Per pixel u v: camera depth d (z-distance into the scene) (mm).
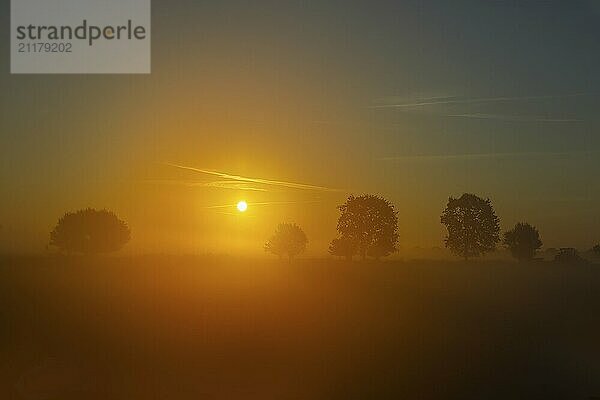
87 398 13320
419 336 21281
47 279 34094
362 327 22906
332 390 14367
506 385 15125
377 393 14211
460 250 62594
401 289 35625
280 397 13711
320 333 21547
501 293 34656
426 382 15242
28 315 23469
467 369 16609
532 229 60250
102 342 19031
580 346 19578
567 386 15133
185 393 13781
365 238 62250
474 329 22828
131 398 13391
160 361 16750
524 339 20812
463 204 63156
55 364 15883
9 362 16031
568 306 29266
